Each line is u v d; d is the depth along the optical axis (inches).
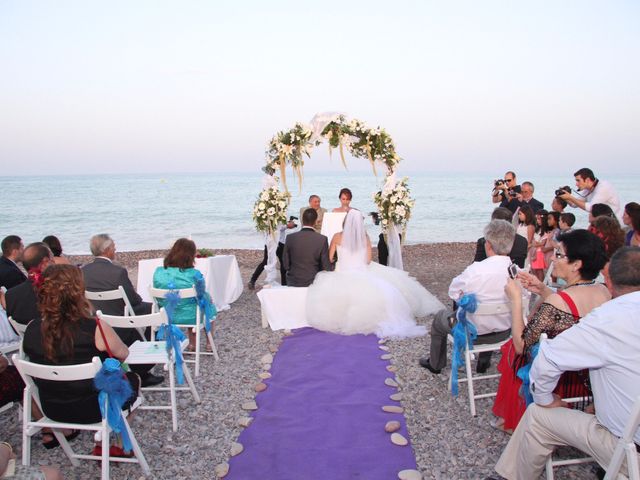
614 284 95.9
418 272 397.4
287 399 162.4
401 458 126.5
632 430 84.5
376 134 298.7
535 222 277.3
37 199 1660.9
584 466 124.0
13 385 136.9
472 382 163.5
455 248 552.7
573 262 114.3
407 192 310.3
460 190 1920.5
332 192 1828.2
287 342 220.7
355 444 133.5
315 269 252.7
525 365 123.0
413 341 217.6
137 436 143.1
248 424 146.3
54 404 115.5
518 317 125.1
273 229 311.7
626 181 3171.8
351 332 226.1
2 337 167.6
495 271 153.2
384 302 228.2
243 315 271.1
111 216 1121.4
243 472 122.3
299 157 305.1
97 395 115.6
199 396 168.4
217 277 281.4
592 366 92.0
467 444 134.0
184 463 128.6
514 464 112.4
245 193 1927.9
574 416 100.5
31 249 159.2
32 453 138.5
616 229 169.0
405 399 160.7
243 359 202.5
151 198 1679.4
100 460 130.1
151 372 192.9
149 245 722.8
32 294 153.9
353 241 252.8
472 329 150.6
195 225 962.7
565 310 112.1
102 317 147.9
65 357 113.8
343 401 159.5
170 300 157.3
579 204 256.4
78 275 115.7
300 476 119.4
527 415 107.4
